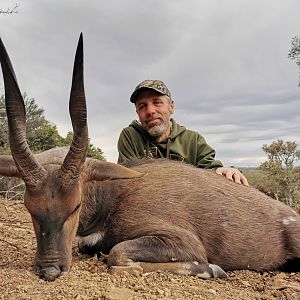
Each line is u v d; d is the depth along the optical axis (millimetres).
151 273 948
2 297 787
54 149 1072
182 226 1046
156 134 1514
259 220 1131
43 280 882
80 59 897
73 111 925
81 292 807
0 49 877
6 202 1912
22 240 1282
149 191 1083
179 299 804
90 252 1117
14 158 910
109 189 1096
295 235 1162
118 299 774
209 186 1125
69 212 930
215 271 1012
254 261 1121
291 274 1120
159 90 1488
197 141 1569
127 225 1051
